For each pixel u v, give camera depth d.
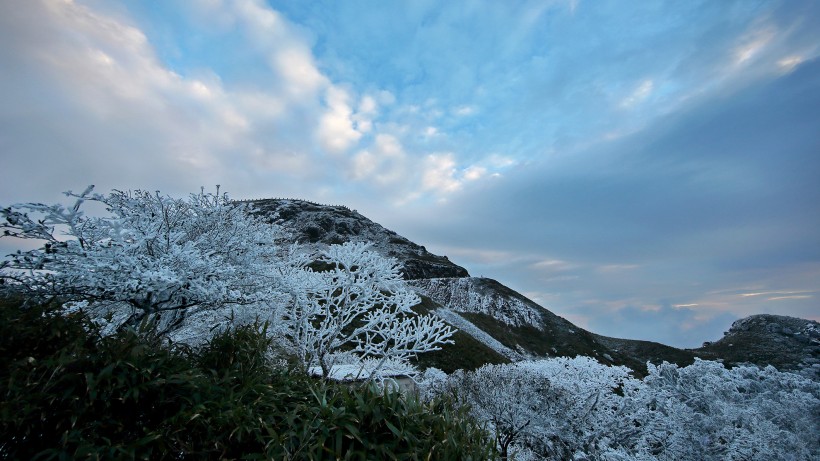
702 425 8.53
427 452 2.40
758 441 7.68
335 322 8.48
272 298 5.63
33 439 2.07
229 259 5.38
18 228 3.63
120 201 4.71
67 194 3.86
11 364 2.19
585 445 9.34
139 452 2.05
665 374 10.81
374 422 2.42
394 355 8.66
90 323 2.81
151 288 4.00
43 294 3.61
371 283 8.73
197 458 2.21
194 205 5.32
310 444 2.25
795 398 9.27
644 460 7.72
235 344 3.19
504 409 9.21
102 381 2.23
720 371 10.64
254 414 2.41
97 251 3.88
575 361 13.63
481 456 2.62
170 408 2.41
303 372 3.36
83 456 1.90
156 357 2.62
